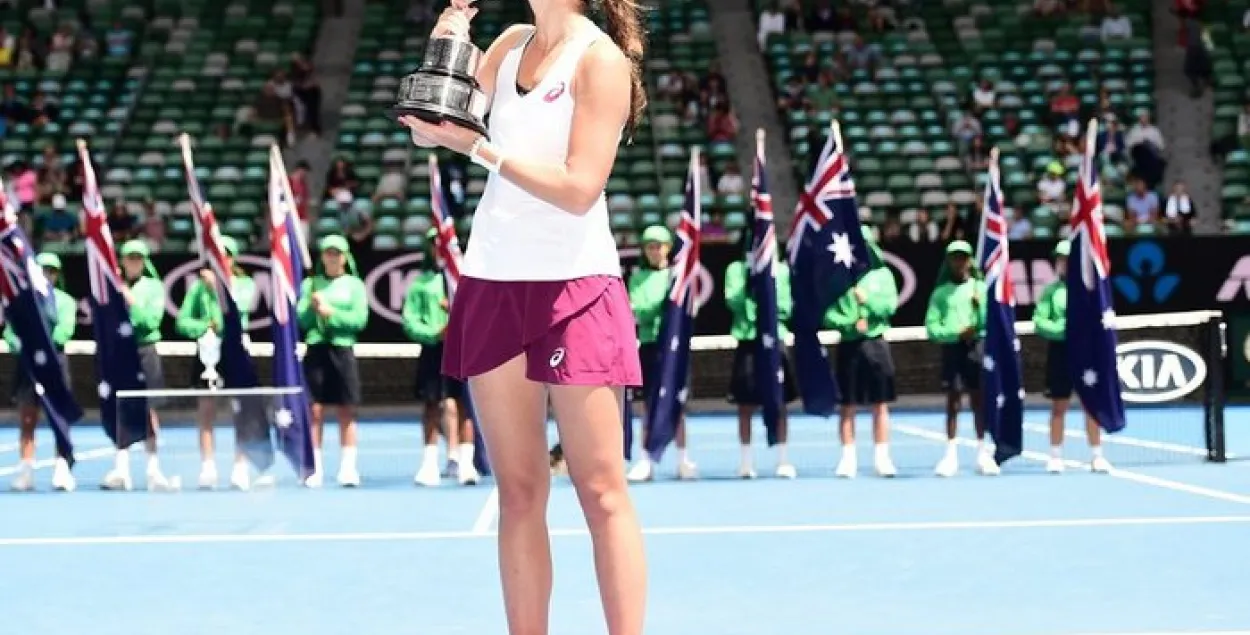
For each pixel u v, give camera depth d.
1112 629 10.80
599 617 11.55
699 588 12.85
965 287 22.50
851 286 22.06
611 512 7.41
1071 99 44.50
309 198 43.56
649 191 41.22
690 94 45.47
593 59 7.25
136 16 50.78
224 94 46.88
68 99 46.53
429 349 22.05
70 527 17.12
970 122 43.38
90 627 11.44
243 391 19.77
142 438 19.72
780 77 46.88
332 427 34.78
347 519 17.70
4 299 21.34
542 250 7.29
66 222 39.22
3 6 51.06
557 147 7.33
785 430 22.58
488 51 7.74
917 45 49.09
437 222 22.05
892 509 18.08
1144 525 16.25
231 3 52.06
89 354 32.75
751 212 22.42
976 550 14.70
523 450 7.49
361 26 52.16
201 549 15.42
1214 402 23.48
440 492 20.80
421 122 7.05
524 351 7.34
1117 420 21.84
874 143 43.59
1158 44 50.25
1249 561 13.79
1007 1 50.69
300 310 22.25
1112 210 39.69
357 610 11.99
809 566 13.92
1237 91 46.38
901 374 32.53
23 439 21.53
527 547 7.60
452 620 11.52
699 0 51.56
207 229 21.28
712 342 32.88
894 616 11.48
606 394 7.33
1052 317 22.41
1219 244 33.97
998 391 21.97
